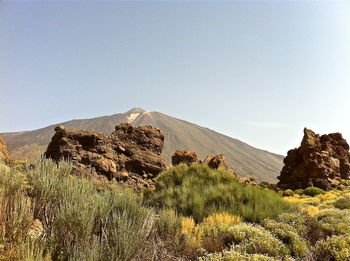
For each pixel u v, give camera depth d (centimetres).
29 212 388
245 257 550
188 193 1109
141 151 2269
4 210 365
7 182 446
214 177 1328
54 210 449
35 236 383
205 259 543
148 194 1234
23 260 308
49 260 336
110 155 2005
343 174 4069
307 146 3638
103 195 599
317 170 3472
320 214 1149
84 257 340
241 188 1209
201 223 852
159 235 598
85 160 1791
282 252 670
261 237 712
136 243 407
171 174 1375
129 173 1978
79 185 545
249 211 998
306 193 2900
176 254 535
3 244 324
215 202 1077
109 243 404
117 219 444
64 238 389
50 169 588
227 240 718
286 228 842
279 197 1316
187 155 3003
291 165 3775
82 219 400
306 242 760
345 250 648
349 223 952
